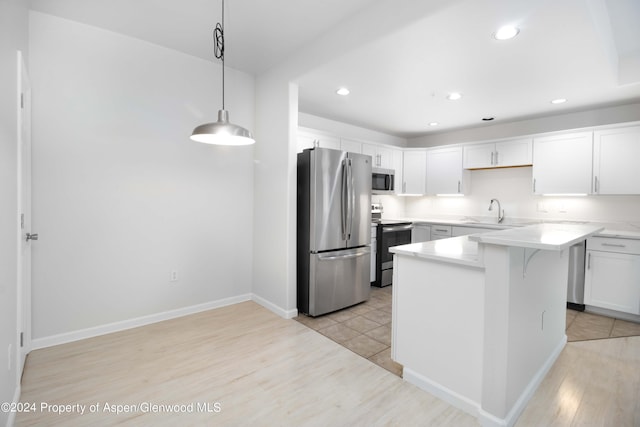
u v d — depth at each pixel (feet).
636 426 5.31
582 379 6.72
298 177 10.68
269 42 8.94
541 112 12.83
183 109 9.82
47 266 7.77
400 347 6.77
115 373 6.79
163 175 9.51
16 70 5.65
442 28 6.61
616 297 10.20
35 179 7.52
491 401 5.28
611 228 11.94
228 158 10.89
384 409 5.74
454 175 15.72
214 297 10.77
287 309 10.10
